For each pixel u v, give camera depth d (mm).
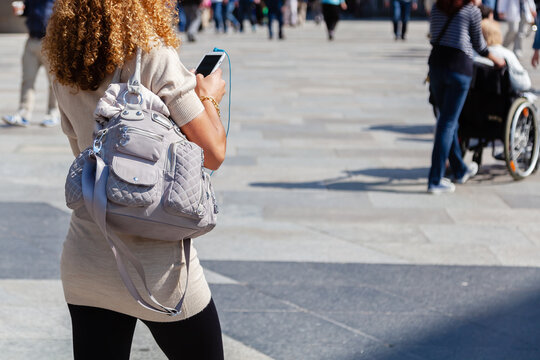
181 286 2090
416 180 7152
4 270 4762
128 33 2023
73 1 2055
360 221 5906
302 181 7027
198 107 2074
